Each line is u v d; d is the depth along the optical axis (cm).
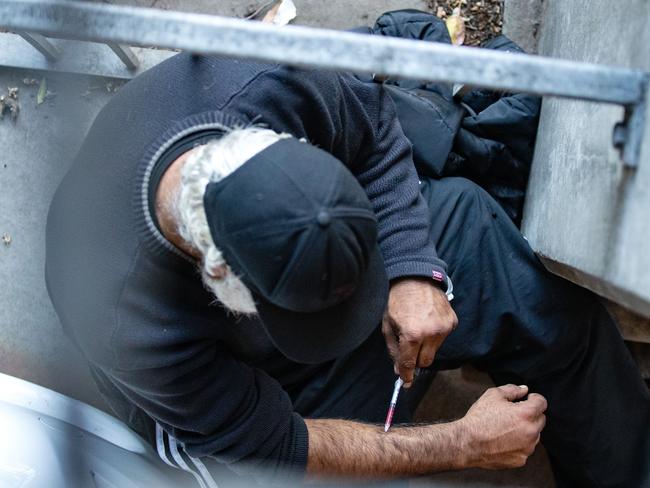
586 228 124
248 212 99
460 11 209
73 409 180
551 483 214
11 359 204
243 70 123
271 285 102
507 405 169
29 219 201
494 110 179
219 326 134
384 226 150
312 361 117
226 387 136
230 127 118
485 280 170
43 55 194
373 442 157
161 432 166
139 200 117
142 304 126
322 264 100
